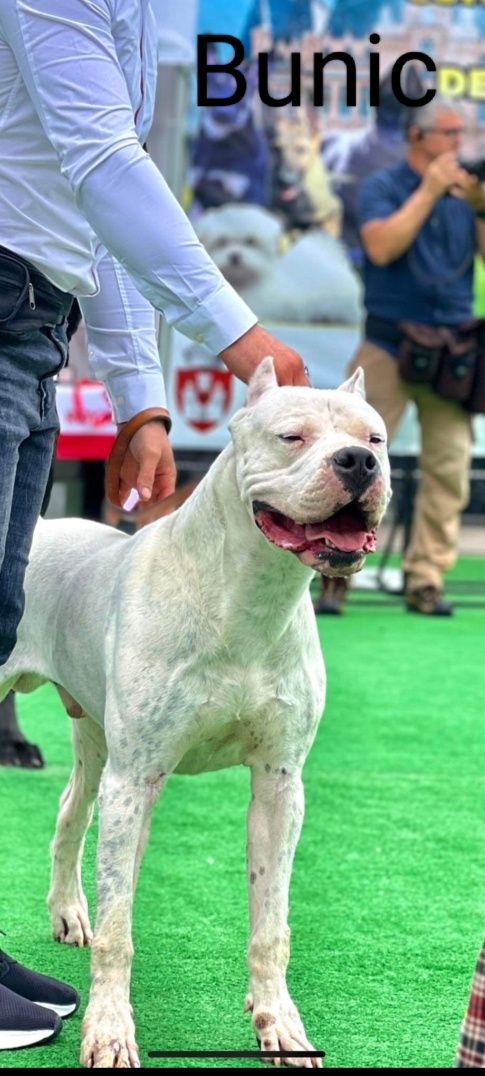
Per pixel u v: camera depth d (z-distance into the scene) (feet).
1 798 17.08
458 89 36.35
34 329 9.70
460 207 31.12
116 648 10.23
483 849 15.97
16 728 18.70
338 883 14.67
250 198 36.50
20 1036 10.55
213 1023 11.01
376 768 19.49
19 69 9.37
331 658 27.40
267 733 10.27
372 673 26.09
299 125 36.35
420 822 16.96
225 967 12.20
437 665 27.04
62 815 12.58
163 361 23.18
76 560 11.63
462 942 13.05
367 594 35.86
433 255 31.24
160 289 9.62
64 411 25.64
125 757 10.07
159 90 25.12
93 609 10.96
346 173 36.50
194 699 9.99
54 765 18.78
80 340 25.32
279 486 9.09
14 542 10.26
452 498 32.68
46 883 14.24
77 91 9.25
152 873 14.67
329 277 36.47
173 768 10.30
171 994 11.59
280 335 36.63
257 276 36.60
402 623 31.73
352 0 36.19
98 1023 9.78
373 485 8.84
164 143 25.30
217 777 18.71
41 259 9.59
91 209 9.48
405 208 30.76
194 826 16.38
